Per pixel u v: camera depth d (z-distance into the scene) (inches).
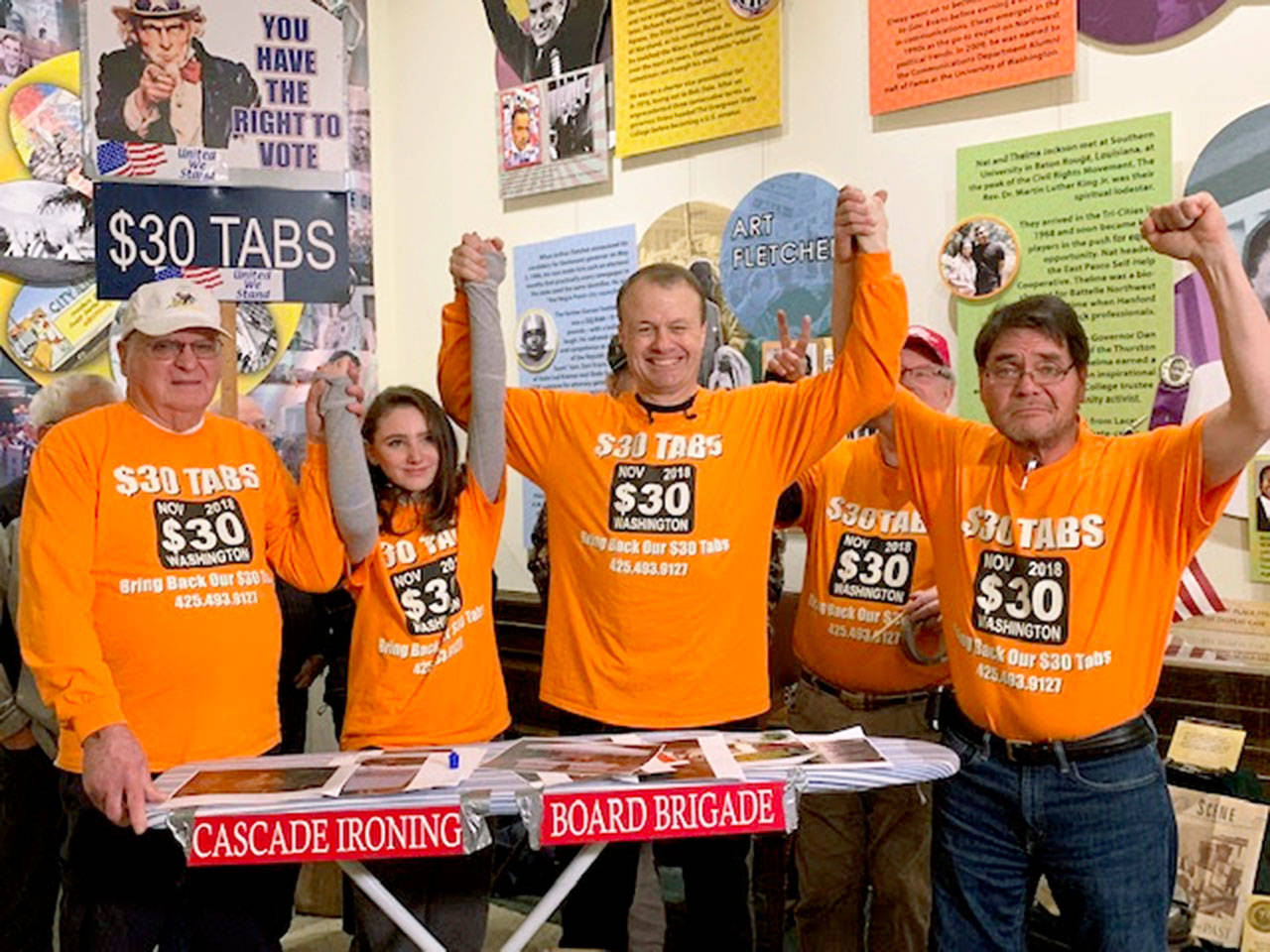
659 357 84.7
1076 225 110.4
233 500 83.1
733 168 137.9
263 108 105.0
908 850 97.7
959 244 117.7
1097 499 74.7
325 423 85.4
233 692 81.0
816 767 72.4
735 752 76.7
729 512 85.0
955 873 79.1
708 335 136.8
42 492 77.1
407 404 91.0
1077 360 75.2
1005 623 76.3
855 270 84.1
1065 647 74.2
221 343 86.2
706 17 138.0
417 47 176.9
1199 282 103.3
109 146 101.0
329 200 107.3
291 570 86.6
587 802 69.2
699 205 141.4
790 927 121.5
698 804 69.7
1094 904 75.0
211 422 85.5
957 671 79.4
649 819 69.5
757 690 87.4
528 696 153.9
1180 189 105.0
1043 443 76.2
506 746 80.4
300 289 106.6
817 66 129.3
